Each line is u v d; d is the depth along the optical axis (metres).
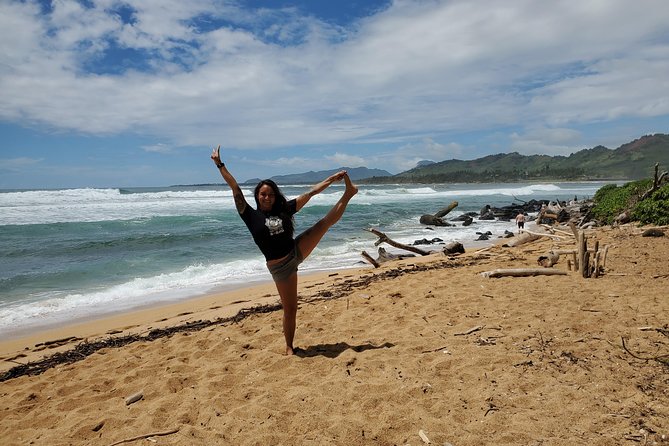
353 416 3.47
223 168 4.36
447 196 52.00
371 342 5.10
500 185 107.88
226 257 14.72
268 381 4.23
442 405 3.51
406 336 5.16
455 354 4.50
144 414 3.75
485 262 10.01
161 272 12.58
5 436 3.68
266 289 10.23
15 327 7.97
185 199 36.81
